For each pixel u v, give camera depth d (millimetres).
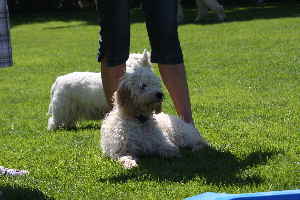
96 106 8578
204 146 6602
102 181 5457
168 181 5320
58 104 8523
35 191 5211
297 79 11727
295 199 4141
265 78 12000
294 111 8617
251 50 16828
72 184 5410
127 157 6109
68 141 7379
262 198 4094
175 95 6918
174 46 6695
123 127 6320
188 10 34969
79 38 24266
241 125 7754
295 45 17406
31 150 6938
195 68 13969
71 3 41000
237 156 6172
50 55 18750
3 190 5258
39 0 40469
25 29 30266
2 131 8328
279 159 5984
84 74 8648
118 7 6457
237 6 35531
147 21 6645
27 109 10133
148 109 6340
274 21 25125
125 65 6801
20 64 16859
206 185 5156
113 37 6551
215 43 19141
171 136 6668
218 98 10055
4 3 5379
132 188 5172
